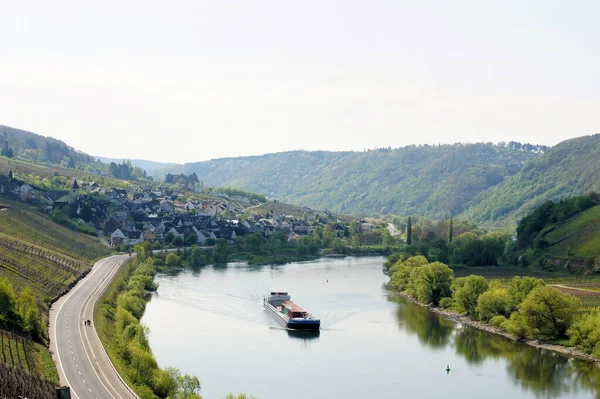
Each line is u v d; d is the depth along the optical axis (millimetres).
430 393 108062
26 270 149750
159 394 92000
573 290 186875
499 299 158375
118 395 81438
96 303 138250
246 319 162750
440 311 177625
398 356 131125
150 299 182125
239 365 121250
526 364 125812
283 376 115250
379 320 165875
